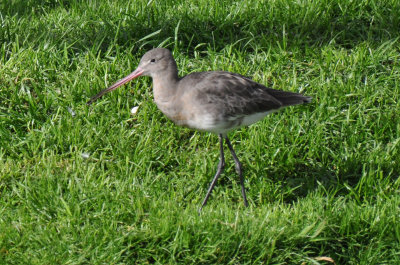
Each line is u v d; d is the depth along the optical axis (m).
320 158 11.66
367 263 9.79
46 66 12.84
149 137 11.66
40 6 14.81
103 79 12.62
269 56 13.13
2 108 12.09
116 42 13.48
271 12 13.96
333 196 10.65
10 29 13.65
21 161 11.37
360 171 11.49
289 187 11.03
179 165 11.45
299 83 12.77
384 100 12.52
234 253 9.66
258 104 10.45
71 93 12.33
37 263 9.28
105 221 9.89
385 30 13.84
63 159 11.43
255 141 11.59
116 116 12.04
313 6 14.09
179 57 13.16
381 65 13.04
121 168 11.12
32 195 10.44
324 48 13.50
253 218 9.97
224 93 10.30
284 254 9.68
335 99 12.34
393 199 10.48
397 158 11.41
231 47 13.34
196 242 9.64
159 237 9.70
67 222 9.95
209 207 10.38
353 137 11.77
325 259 9.70
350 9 14.22
